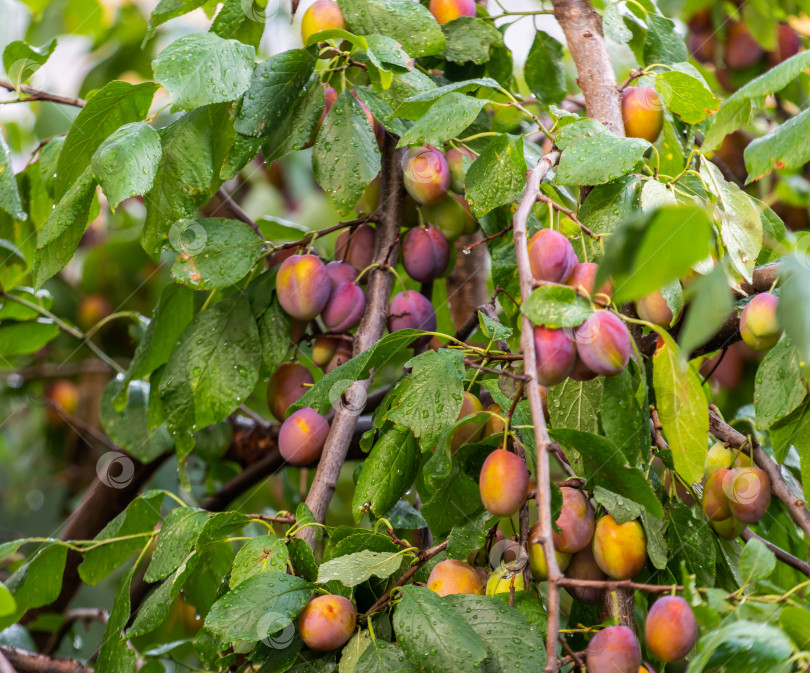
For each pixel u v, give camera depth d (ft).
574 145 5.40
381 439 5.46
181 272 5.80
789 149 5.40
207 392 5.87
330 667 5.25
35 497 8.82
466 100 5.48
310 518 5.48
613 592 5.34
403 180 6.01
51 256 5.76
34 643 6.51
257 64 5.73
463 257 6.57
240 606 5.18
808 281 4.87
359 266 6.07
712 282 4.60
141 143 5.54
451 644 5.06
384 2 5.90
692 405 5.22
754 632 4.82
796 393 5.37
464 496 5.42
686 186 5.54
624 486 5.24
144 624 5.45
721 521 5.54
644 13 6.23
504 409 5.38
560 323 5.01
